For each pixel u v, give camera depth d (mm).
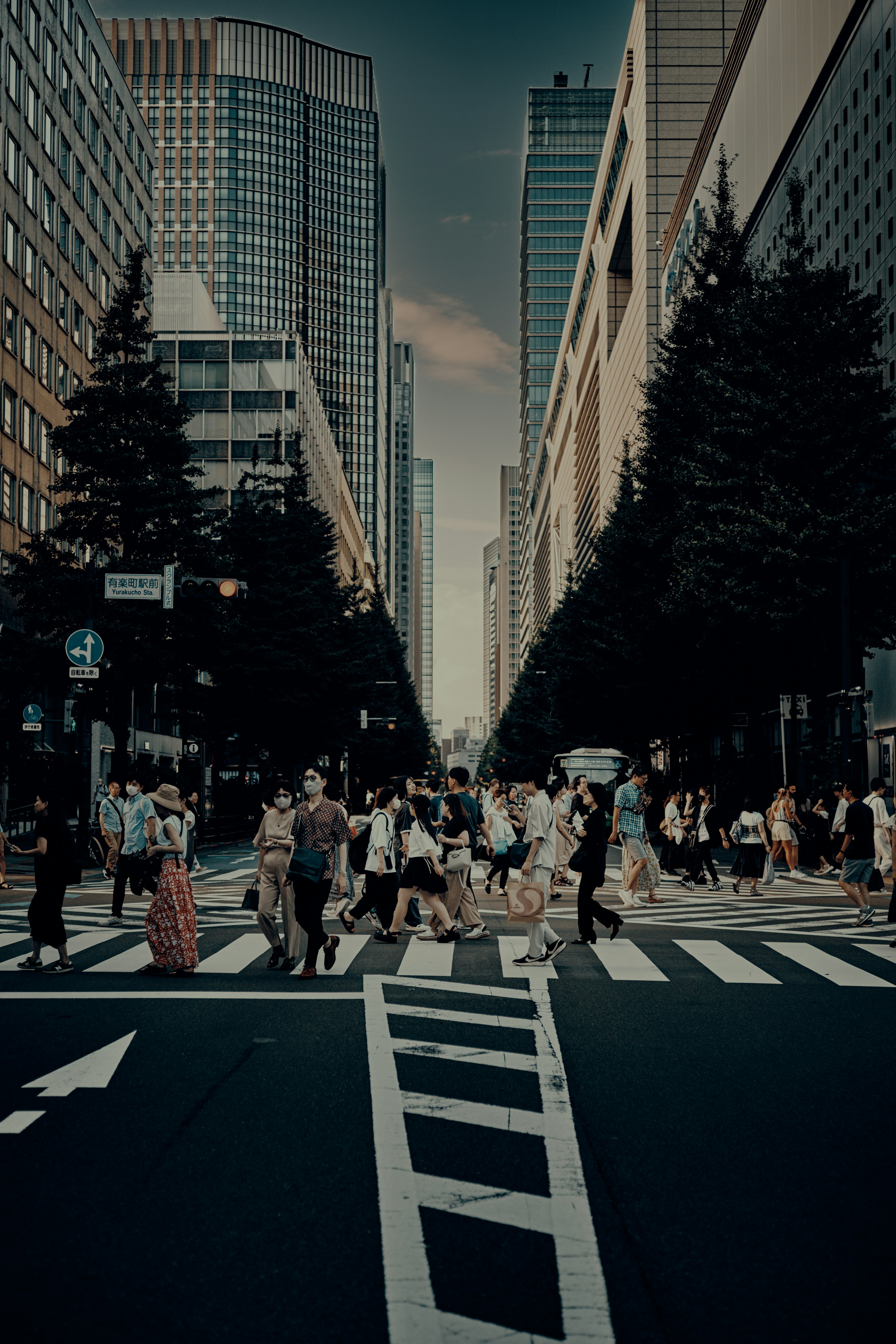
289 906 11273
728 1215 4566
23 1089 6496
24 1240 4277
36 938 11008
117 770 29891
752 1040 7941
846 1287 3891
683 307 32906
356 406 176750
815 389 26594
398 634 98188
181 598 29891
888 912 16266
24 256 43250
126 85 59031
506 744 91000
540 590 186375
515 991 9914
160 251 163875
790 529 26188
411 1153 5348
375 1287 3867
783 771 31297
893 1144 5559
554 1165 5184
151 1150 5379
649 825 48250
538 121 198875
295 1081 6695
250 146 165500
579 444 125812
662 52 81062
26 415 43469
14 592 29734
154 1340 3486
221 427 84500
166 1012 8883
